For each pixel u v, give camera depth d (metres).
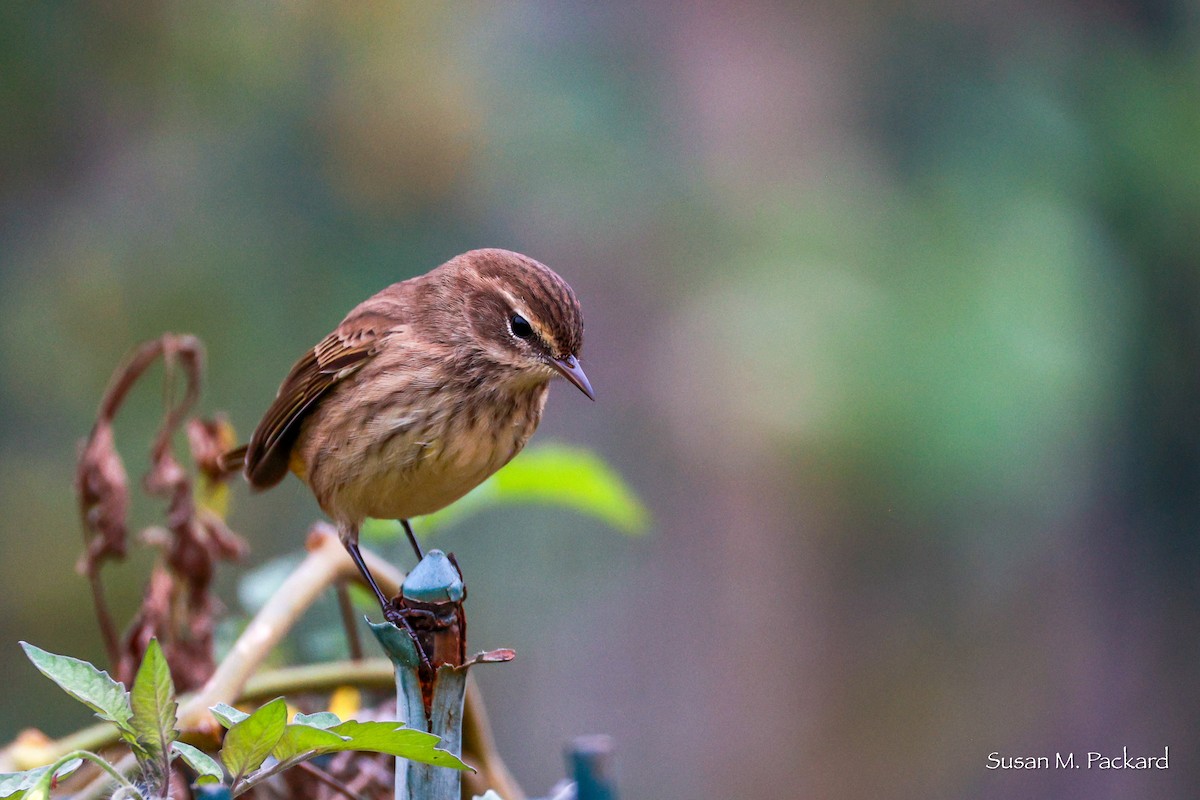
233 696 4.85
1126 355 14.12
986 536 15.09
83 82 12.27
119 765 4.27
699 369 13.84
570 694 14.93
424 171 12.51
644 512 7.00
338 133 12.39
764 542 15.13
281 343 12.23
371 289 12.40
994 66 14.62
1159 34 14.88
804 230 13.98
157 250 12.28
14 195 12.26
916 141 14.54
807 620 15.70
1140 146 14.15
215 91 12.44
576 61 13.67
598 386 14.80
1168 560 15.46
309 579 5.42
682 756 15.48
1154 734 15.98
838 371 13.20
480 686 14.69
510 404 6.53
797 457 13.70
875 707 15.96
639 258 14.14
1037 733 16.06
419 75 12.45
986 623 15.99
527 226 13.43
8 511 11.95
